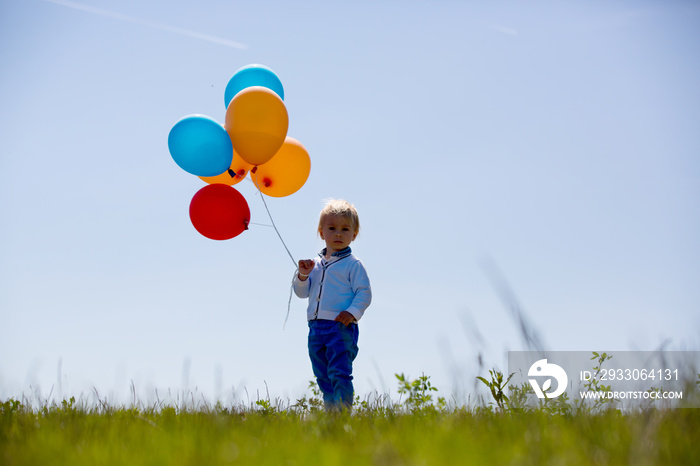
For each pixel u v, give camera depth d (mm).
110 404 3680
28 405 3600
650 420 2334
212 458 2154
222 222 4488
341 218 4695
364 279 4582
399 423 2887
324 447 2252
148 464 2109
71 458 2189
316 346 4535
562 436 2365
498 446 2266
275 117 4457
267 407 3756
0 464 2244
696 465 1993
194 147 4328
